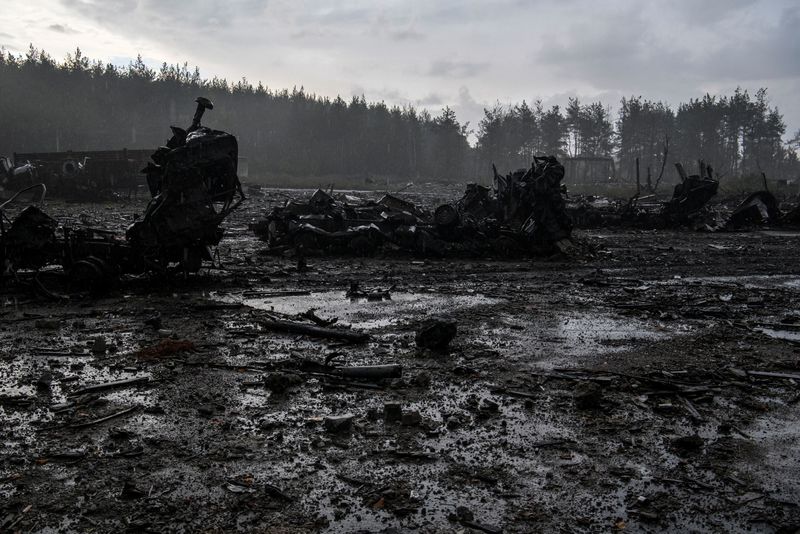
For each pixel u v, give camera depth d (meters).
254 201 40.12
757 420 5.87
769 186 55.88
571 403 6.18
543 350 8.12
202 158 11.64
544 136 104.75
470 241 18.22
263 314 9.67
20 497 4.13
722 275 15.54
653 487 4.49
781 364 7.62
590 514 4.10
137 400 5.96
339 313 10.07
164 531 3.77
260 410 5.78
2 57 95.19
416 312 10.27
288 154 101.38
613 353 8.06
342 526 3.87
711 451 5.13
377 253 17.94
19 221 10.73
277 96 118.44
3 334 8.25
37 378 6.49
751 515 4.14
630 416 5.88
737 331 9.42
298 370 6.93
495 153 106.44
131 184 40.09
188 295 11.25
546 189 17.78
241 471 4.57
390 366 6.75
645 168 104.94
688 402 6.27
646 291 12.84
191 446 4.98
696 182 30.45
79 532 3.74
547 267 16.33
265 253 17.34
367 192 59.59
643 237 26.41
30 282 11.00
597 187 65.75
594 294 12.41
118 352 7.53
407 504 4.15
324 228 17.81
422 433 5.34
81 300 10.65
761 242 24.73
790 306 11.53
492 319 9.90
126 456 4.76
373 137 108.38
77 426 5.26
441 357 7.66
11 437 5.06
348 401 6.09
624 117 102.06
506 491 4.37
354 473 4.58
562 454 5.00
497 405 5.97
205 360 7.27
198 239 12.08
